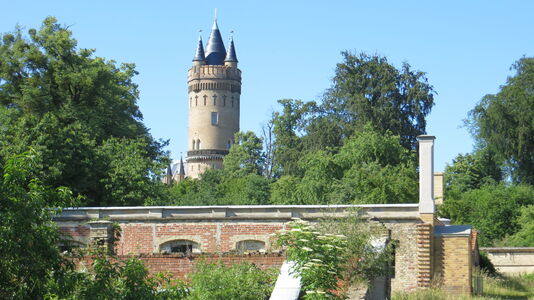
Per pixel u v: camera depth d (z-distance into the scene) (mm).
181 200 86188
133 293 14484
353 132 75938
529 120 77188
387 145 62438
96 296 13914
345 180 55469
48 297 12961
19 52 57031
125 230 31797
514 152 78188
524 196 65938
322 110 81750
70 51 58281
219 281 17781
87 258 19297
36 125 42906
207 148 166125
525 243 58188
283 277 17797
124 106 64125
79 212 31828
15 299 12500
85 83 57250
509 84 81750
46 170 40562
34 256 12727
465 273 29953
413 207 30469
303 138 80688
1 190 12414
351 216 22297
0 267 12422
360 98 76938
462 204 63812
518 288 35375
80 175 43000
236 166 120438
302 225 17562
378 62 81188
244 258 22859
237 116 169250
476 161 85688
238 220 31391
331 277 16984
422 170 30750
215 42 171125
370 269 20344
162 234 31750
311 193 59031
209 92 167000
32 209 12633
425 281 29688
